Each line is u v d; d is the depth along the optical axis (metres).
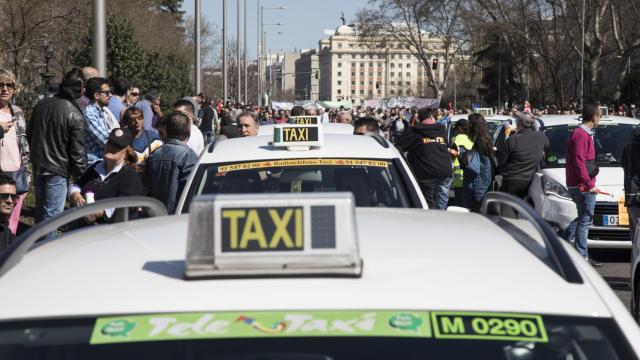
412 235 2.62
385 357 2.00
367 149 6.16
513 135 11.47
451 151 12.80
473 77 104.94
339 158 6.01
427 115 11.36
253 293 2.09
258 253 2.12
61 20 30.45
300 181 5.80
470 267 2.30
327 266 2.14
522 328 2.07
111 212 6.92
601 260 11.18
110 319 2.05
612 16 54.62
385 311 2.06
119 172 7.02
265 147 6.26
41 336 2.04
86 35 30.58
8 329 2.05
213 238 2.13
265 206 2.12
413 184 5.85
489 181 12.94
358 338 2.02
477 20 68.88
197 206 2.14
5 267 2.29
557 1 60.47
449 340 2.03
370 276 2.20
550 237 2.39
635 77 67.00
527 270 2.30
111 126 9.82
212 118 25.89
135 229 2.82
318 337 2.01
